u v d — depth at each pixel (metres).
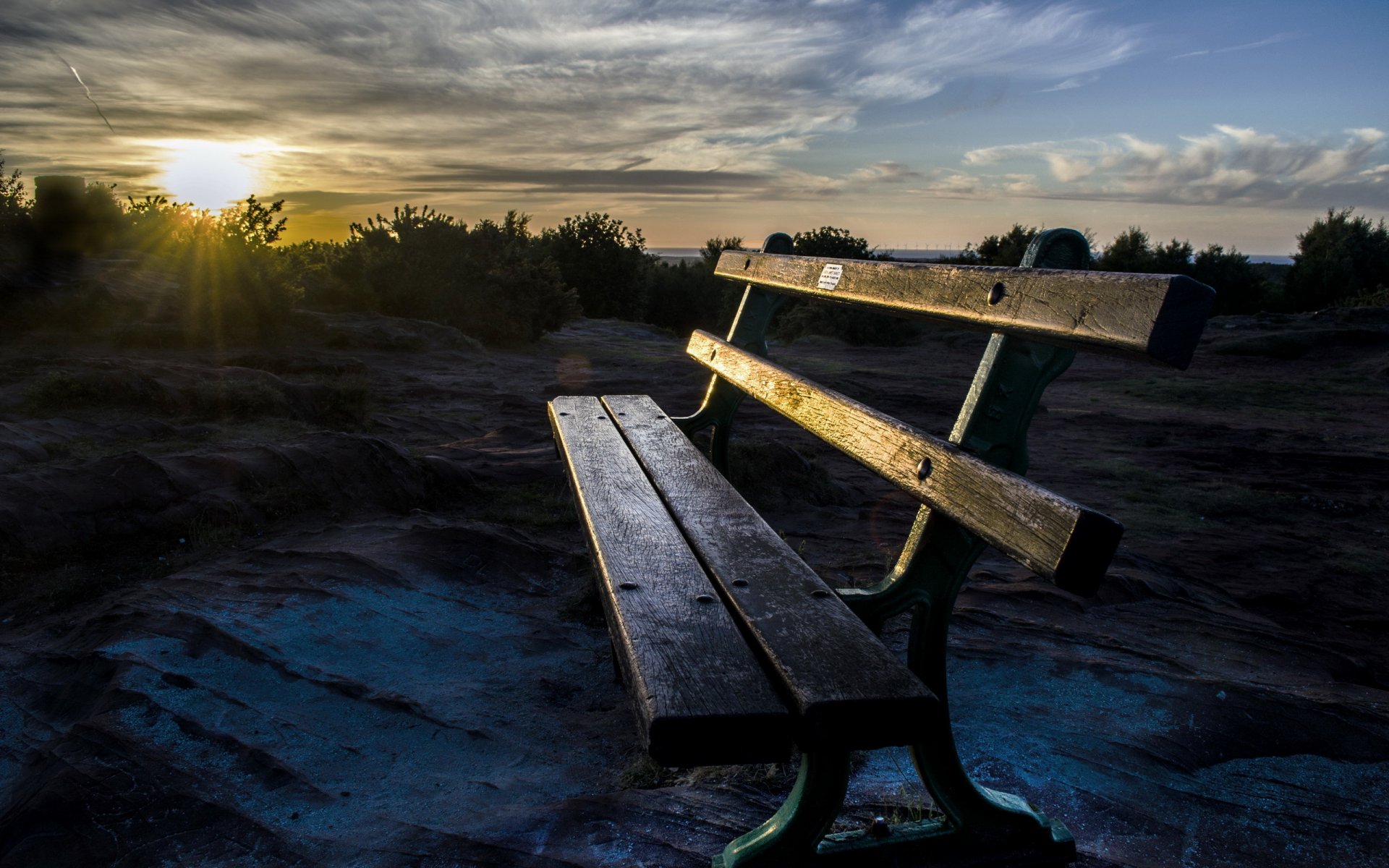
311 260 20.53
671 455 2.56
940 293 1.75
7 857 1.99
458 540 4.02
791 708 1.16
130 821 2.08
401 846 1.94
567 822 1.99
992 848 1.57
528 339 20.34
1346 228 36.53
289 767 2.31
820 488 5.77
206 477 4.68
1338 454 9.68
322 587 3.51
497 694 2.78
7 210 14.58
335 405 7.82
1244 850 1.96
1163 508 6.98
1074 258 1.51
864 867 1.50
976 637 3.18
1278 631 3.70
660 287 53.66
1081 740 2.42
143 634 3.07
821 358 21.44
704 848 1.86
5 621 3.50
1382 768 2.37
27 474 4.44
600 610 3.43
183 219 15.41
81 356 10.91
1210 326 24.80
